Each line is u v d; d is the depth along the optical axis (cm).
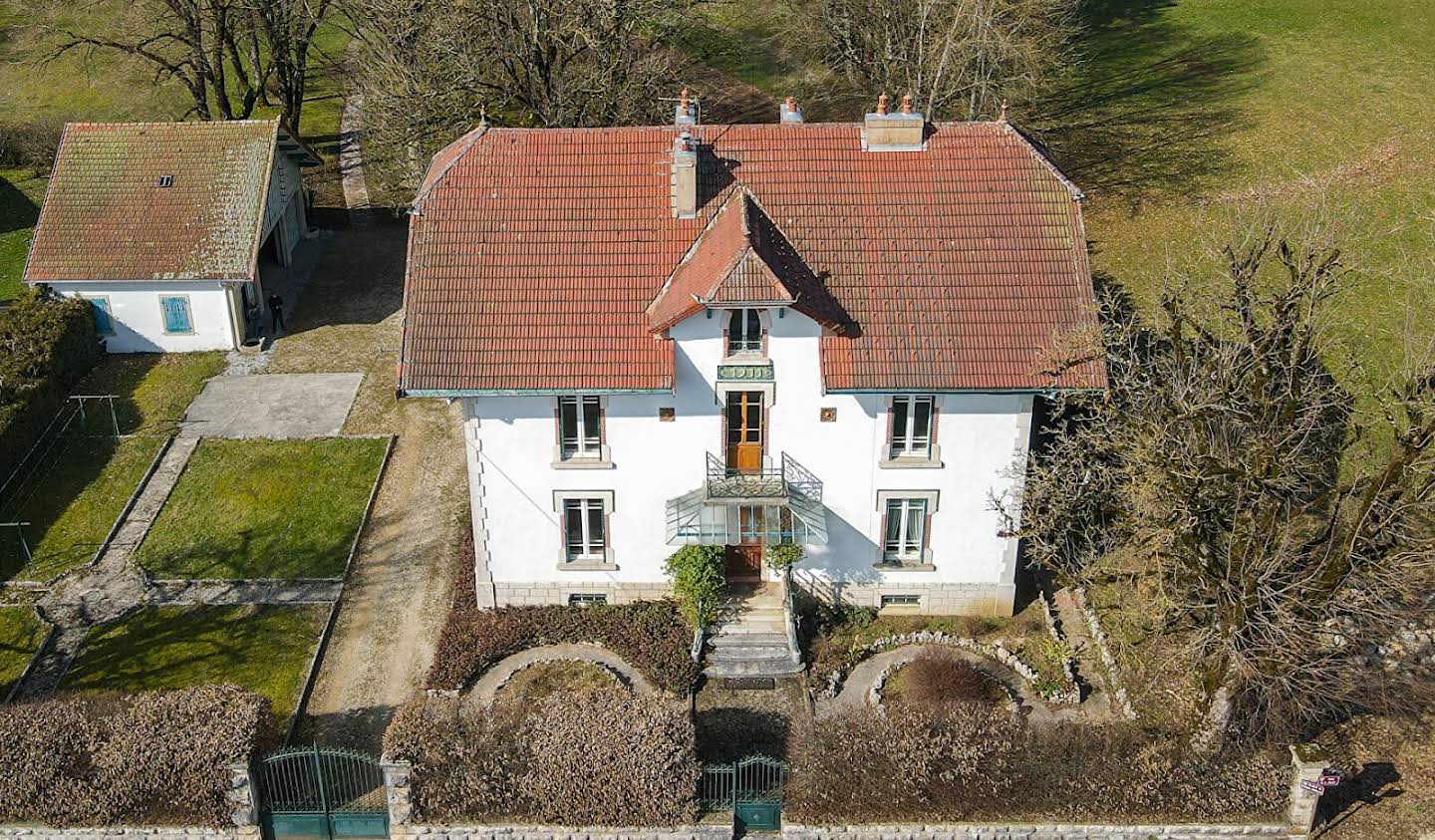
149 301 5444
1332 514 3275
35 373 4922
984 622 3941
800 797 3181
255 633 3950
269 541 4356
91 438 4912
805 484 3781
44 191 7031
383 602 4094
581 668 3772
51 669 3816
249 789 3161
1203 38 8156
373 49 6166
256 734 3225
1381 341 4825
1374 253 5472
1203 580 3180
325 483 4650
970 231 3738
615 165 3847
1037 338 3594
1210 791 3173
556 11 5547
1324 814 3275
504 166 3850
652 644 3800
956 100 6197
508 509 3806
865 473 3756
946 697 3581
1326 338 4669
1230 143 6719
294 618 4016
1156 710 3512
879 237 3728
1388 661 3688
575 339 3591
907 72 6128
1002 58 6069
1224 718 3378
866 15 6322
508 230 3747
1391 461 3008
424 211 3775
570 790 3152
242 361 5475
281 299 5791
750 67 7888
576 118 5753
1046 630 3912
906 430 3697
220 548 4328
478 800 3177
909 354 3566
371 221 6750
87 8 7269
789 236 3731
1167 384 3394
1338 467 3891
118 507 4531
